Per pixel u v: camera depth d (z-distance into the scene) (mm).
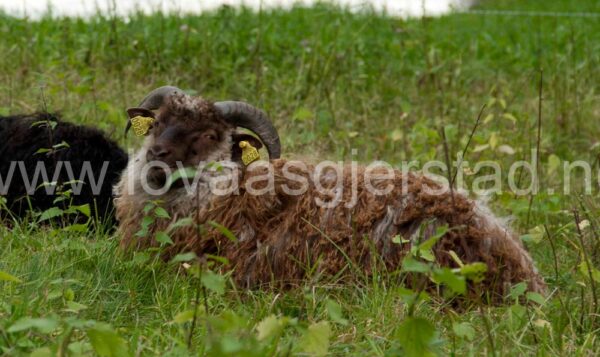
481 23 31969
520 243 12258
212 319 7715
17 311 8859
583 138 20594
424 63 24125
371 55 24531
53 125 13852
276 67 23594
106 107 15984
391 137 18969
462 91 22828
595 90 23562
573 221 14031
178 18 24969
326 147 18922
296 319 8016
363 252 11352
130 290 10547
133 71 21781
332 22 27094
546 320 10453
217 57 23391
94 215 14367
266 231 11664
